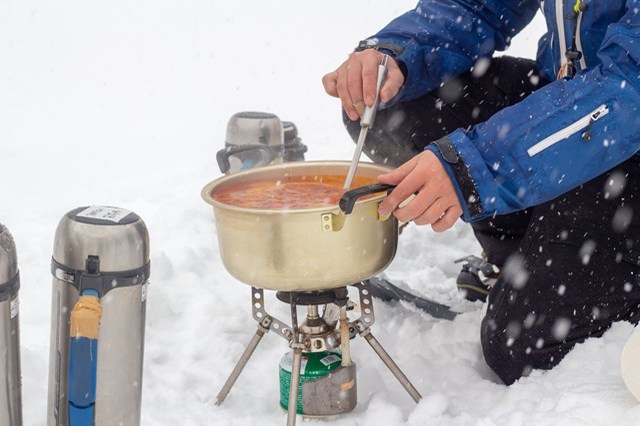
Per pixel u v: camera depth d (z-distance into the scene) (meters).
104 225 2.15
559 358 2.61
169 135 6.16
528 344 2.63
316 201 2.42
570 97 2.28
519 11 3.23
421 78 3.11
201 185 4.82
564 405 2.26
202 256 3.58
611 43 2.33
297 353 2.40
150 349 2.88
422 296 3.35
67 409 2.24
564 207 2.62
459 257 3.80
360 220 2.28
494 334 2.69
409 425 2.43
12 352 2.07
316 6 9.67
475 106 3.24
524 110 2.29
